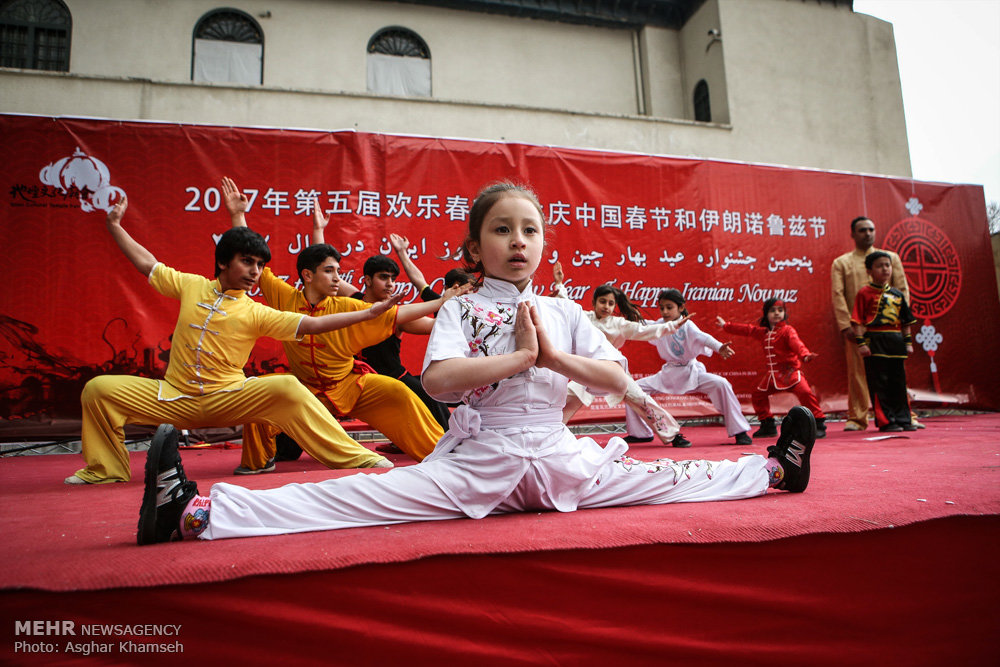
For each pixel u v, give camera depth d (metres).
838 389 7.49
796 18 10.40
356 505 1.64
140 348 5.77
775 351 5.78
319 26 9.78
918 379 7.66
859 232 6.80
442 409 4.64
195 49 9.31
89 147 5.91
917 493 1.92
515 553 1.34
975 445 4.04
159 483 1.51
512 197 1.89
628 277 6.98
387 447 5.09
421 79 10.16
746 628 1.45
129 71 8.95
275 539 1.51
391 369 4.64
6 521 1.97
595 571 1.37
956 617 1.60
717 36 10.05
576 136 8.98
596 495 1.84
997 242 10.13
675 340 5.56
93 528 1.82
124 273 5.84
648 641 1.39
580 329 1.94
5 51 8.71
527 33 10.67
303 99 8.22
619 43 11.09
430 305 3.84
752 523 1.54
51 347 5.59
